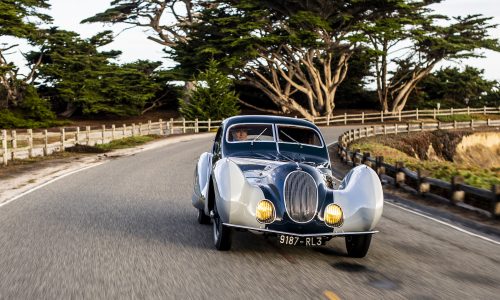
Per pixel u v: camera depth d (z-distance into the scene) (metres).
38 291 4.95
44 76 56.38
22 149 19.98
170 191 12.29
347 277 5.64
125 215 9.05
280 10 46.78
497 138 44.50
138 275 5.50
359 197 6.42
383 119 57.66
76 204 10.20
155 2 55.66
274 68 54.41
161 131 40.44
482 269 6.20
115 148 27.88
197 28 50.34
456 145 40.91
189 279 5.39
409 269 6.07
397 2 45.44
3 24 48.78
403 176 13.88
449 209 10.89
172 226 8.16
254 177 6.74
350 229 6.31
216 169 6.65
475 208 10.54
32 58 57.34
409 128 42.91
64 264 5.89
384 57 58.03
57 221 8.45
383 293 5.12
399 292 5.17
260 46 46.75
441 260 6.60
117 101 58.44
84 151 24.73
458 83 67.25
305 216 6.19
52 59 57.19
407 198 12.41
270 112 61.19
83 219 8.63
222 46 47.03
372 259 6.52
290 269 5.89
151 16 56.72
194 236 7.48
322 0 45.66
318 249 6.96
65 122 53.56
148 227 8.05
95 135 35.12
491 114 63.47
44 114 52.19
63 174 15.69
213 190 7.05
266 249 6.82
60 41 56.94
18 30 48.44
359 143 31.31
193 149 27.09
